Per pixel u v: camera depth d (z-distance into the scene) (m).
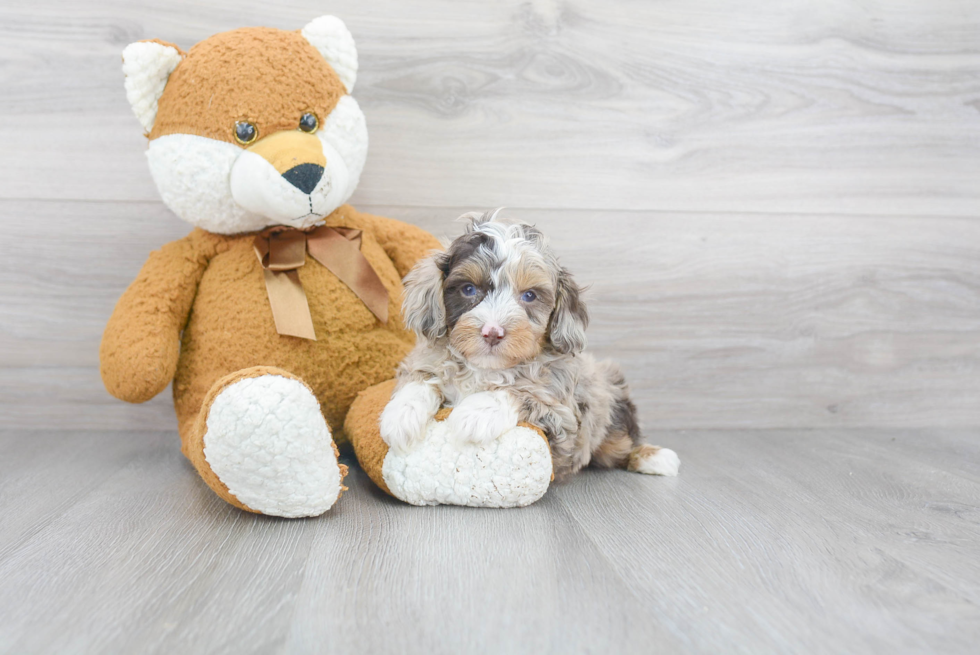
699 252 2.55
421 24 2.33
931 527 1.68
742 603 1.27
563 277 1.86
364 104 2.35
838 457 2.30
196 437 1.60
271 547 1.47
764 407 2.67
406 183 2.41
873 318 2.68
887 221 2.64
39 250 2.32
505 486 1.69
